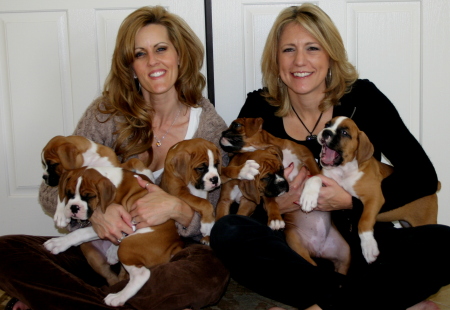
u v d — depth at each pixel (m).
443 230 2.51
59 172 3.01
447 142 3.84
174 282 2.54
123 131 3.24
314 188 2.93
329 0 3.74
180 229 3.04
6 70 3.79
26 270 2.56
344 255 3.13
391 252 2.56
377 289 2.39
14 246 2.68
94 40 3.77
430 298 3.22
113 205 2.80
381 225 3.22
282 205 3.18
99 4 3.74
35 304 2.54
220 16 3.79
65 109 3.85
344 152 2.93
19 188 3.92
